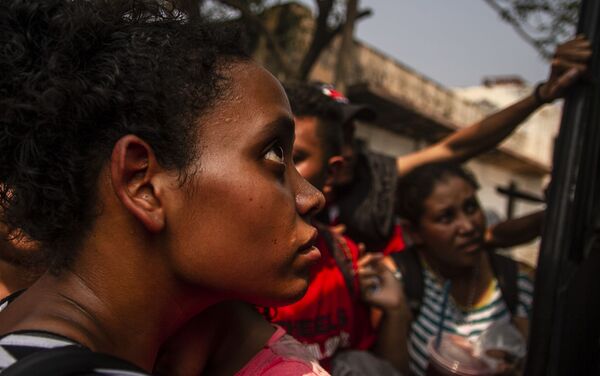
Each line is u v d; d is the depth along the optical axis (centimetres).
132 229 50
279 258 52
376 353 142
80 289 50
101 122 49
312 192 56
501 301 173
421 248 185
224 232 49
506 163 1213
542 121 1477
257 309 80
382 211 165
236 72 52
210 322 66
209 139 49
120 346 51
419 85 949
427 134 936
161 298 52
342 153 143
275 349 67
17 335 44
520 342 151
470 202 176
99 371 42
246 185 49
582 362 109
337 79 470
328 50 763
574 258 109
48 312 48
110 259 50
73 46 50
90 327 48
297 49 665
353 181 168
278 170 52
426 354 171
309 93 131
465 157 186
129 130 48
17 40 49
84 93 48
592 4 117
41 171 49
